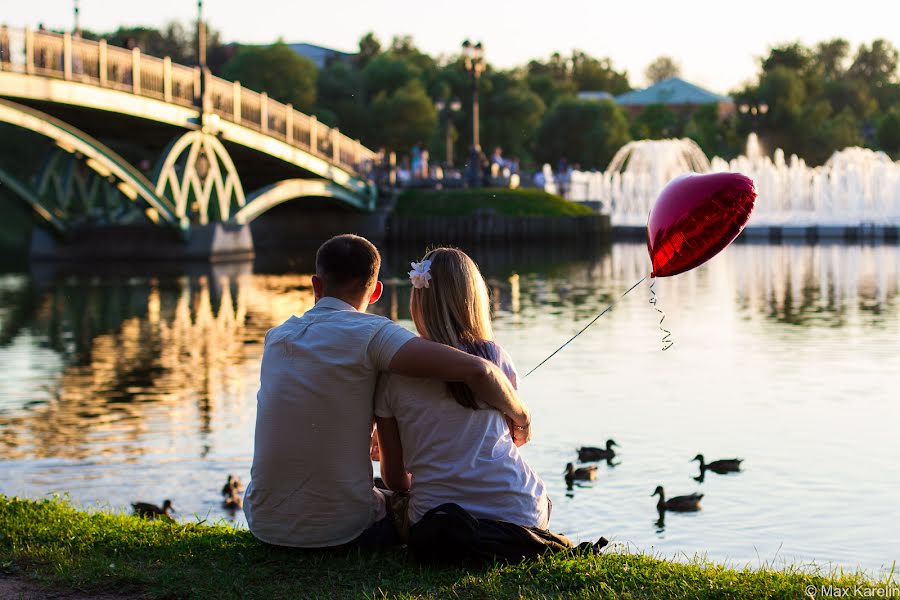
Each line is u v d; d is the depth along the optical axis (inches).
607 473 543.2
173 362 918.4
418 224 2593.5
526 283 1596.9
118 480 542.0
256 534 255.6
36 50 1402.6
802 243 2445.9
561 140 4057.6
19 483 535.2
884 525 455.5
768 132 4566.9
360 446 244.2
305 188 2322.8
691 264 271.3
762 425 641.0
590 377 802.2
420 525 238.5
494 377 236.5
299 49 5319.9
